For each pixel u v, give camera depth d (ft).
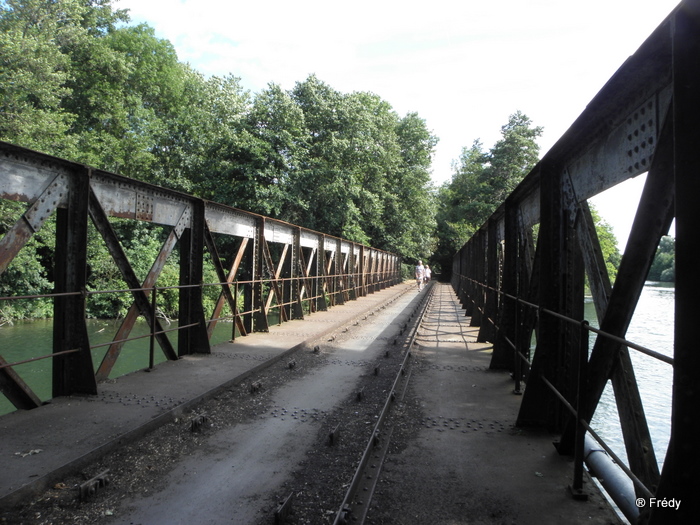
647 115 8.86
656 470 8.96
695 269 5.84
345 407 18.31
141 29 108.27
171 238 24.63
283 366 25.52
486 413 17.04
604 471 10.57
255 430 15.69
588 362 10.64
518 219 23.20
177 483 11.73
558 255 14.88
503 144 139.54
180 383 20.13
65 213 17.88
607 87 9.34
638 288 8.76
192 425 15.40
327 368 25.31
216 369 22.98
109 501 10.78
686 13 5.94
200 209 26.71
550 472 11.98
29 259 58.23
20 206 52.44
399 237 130.52
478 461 12.72
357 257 79.15
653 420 20.94
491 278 32.78
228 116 91.20
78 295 17.87
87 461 12.50
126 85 97.50
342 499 10.94
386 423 16.14
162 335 23.99
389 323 46.11
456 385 21.13
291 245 45.93
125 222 68.90
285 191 73.10
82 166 17.81
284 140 74.18
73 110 82.43
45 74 59.57
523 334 20.12
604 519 9.73
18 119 56.18
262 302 36.60
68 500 10.74
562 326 14.70
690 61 5.92
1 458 12.13
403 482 11.51
